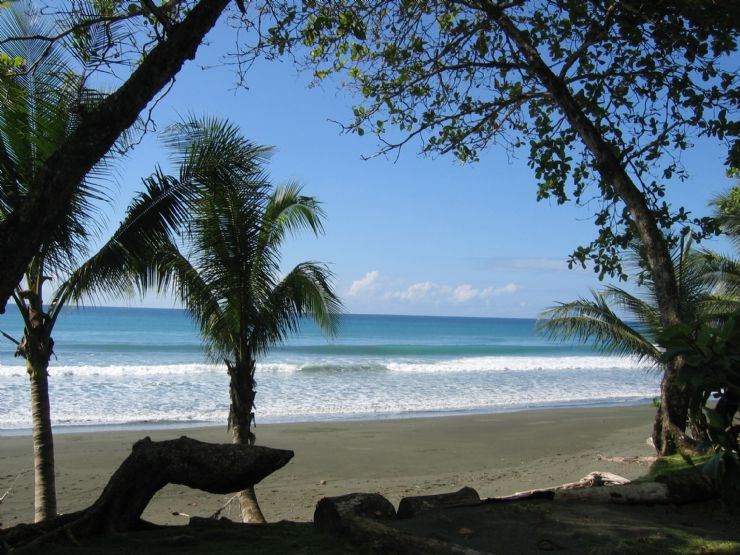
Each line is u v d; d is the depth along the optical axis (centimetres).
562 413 2131
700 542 372
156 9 427
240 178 766
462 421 1941
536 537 377
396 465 1371
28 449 1424
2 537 384
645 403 2500
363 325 10981
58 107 601
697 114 819
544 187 930
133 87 400
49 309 754
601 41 845
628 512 441
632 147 855
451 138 955
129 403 2116
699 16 748
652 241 722
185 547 372
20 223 361
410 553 339
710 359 434
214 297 877
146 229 670
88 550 364
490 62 884
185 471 401
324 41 851
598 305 1144
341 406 2217
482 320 18625
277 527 432
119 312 11738
